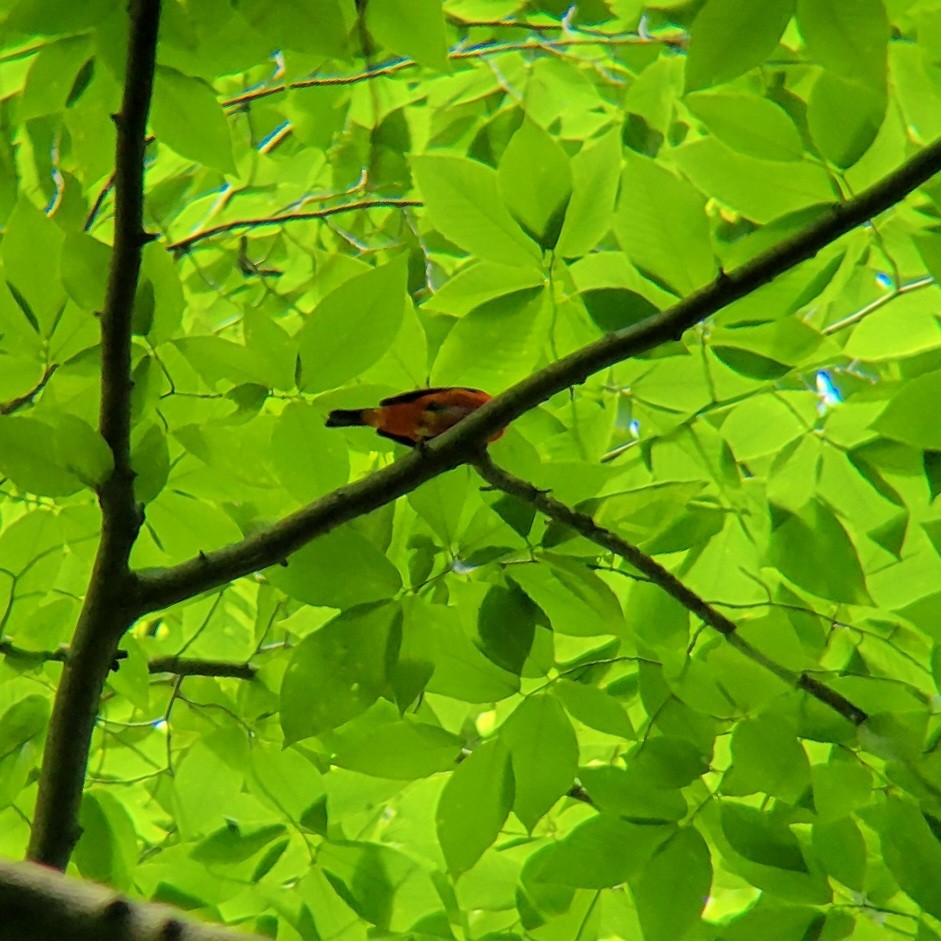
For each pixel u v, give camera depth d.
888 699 6.06
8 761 6.08
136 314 5.97
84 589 6.25
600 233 6.05
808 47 5.89
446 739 5.99
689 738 6.03
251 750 6.12
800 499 6.26
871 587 6.29
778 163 6.05
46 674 6.18
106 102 6.16
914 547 6.27
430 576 6.00
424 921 6.10
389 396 6.02
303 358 5.98
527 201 6.04
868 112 6.01
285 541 5.93
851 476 6.26
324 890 6.12
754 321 6.07
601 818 5.99
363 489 5.93
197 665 6.22
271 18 5.89
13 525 6.11
